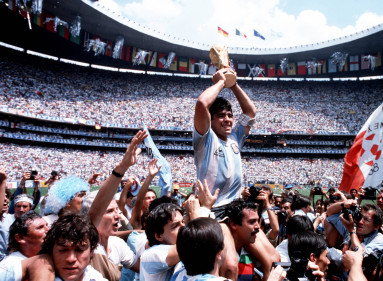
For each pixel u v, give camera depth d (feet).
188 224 7.46
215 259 7.11
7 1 127.13
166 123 175.01
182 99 191.72
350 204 12.58
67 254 7.79
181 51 200.95
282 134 176.86
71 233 7.85
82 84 178.19
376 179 24.63
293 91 202.59
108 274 10.98
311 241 11.18
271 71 211.20
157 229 10.03
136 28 172.65
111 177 9.87
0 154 130.52
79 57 189.88
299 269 8.56
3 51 157.69
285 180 160.25
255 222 9.67
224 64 11.39
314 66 203.92
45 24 149.18
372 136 25.66
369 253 11.95
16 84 149.38
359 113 181.98
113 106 175.52
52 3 144.77
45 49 178.40
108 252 12.02
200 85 204.13
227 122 11.37
